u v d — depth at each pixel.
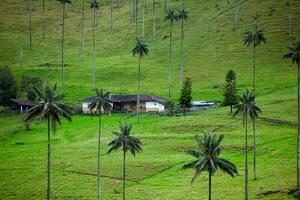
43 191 138.25
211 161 99.62
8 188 142.00
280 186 128.38
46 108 107.88
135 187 137.38
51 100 109.75
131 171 150.38
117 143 124.75
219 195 125.81
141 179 143.88
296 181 131.12
